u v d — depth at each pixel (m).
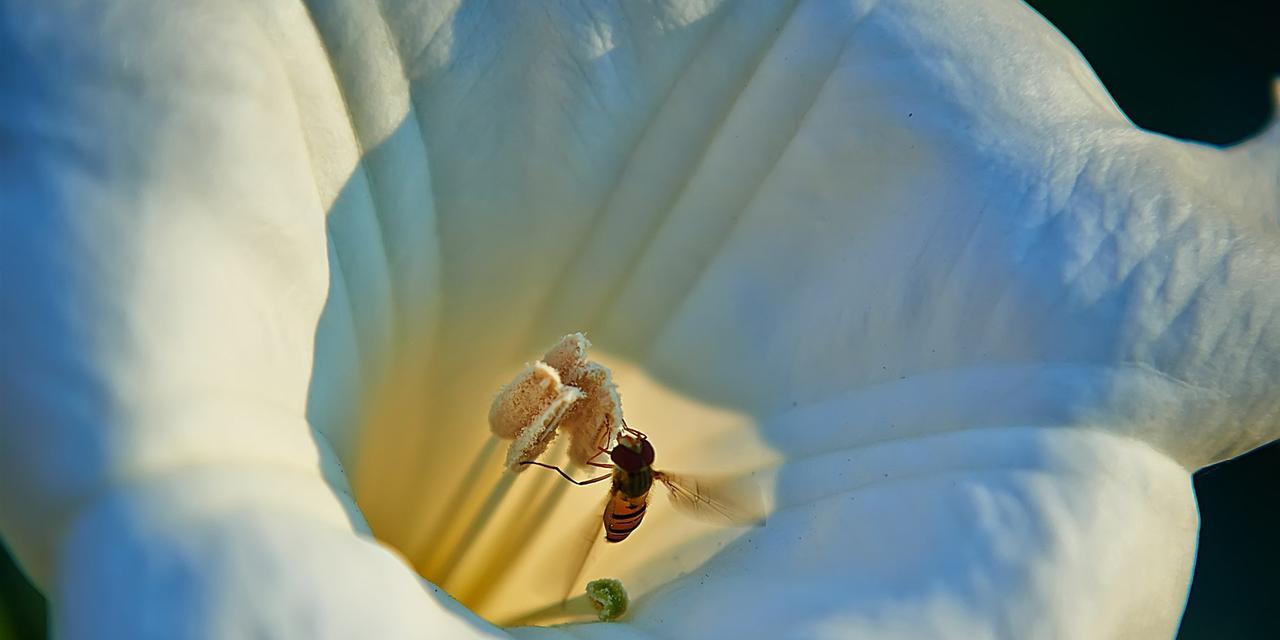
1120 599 0.22
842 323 0.24
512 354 0.25
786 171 0.24
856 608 0.22
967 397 0.23
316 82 0.22
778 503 0.23
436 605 0.21
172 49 0.21
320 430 0.22
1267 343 0.22
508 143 0.24
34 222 0.21
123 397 0.20
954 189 0.23
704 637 0.22
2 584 0.23
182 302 0.21
